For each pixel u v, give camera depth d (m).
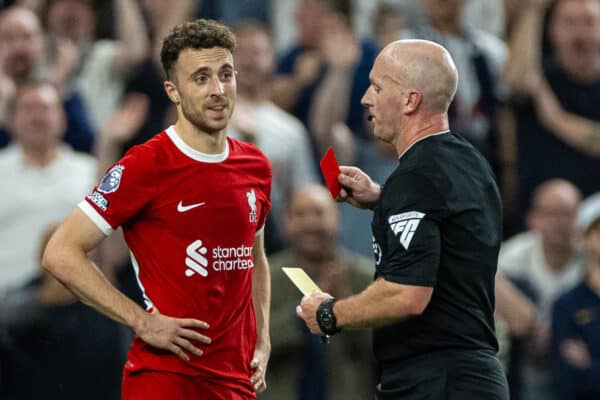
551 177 36.69
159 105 34.38
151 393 20.17
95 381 30.44
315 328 20.39
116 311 19.61
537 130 36.69
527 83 36.53
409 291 19.36
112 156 33.84
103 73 37.69
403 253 19.48
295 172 34.84
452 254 19.86
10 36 36.22
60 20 38.25
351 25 38.09
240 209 20.28
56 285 30.41
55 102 33.97
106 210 19.73
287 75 37.91
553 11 38.62
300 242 29.12
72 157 34.44
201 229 20.02
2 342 30.36
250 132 33.38
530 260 33.81
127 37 37.06
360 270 29.36
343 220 34.53
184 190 19.94
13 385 30.39
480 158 20.42
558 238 33.50
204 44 19.72
